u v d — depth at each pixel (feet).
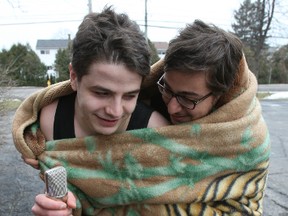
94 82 2.92
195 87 3.30
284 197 13.17
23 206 12.17
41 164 3.63
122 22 3.07
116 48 2.85
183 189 3.38
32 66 104.42
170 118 3.74
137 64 2.89
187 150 3.37
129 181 3.40
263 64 117.91
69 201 2.95
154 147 3.37
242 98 3.46
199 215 3.41
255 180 3.61
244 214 3.52
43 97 3.76
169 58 3.33
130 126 3.48
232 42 3.37
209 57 3.18
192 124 3.42
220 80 3.31
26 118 3.92
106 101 2.98
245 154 3.47
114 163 3.42
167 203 3.38
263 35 70.90
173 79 3.37
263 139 3.59
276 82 124.98
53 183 2.89
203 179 3.45
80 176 3.46
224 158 3.45
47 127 3.77
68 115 3.68
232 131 3.39
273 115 38.91
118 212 3.56
